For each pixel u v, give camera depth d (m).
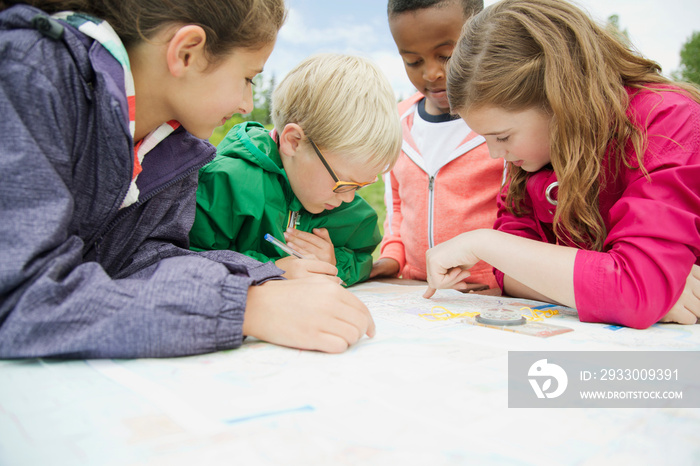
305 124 1.40
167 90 0.92
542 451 0.44
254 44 0.95
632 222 1.01
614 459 0.43
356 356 0.73
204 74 0.91
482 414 0.52
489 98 1.16
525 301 1.26
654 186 1.02
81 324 0.68
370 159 1.41
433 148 2.01
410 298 1.30
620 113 1.10
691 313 1.00
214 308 0.75
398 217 2.27
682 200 1.00
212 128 1.01
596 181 1.17
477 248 1.19
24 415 0.50
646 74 1.20
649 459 0.43
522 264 1.10
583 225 1.23
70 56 0.78
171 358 0.71
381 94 1.43
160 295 0.72
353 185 1.45
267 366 0.68
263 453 0.42
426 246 2.06
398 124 1.47
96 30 0.80
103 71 0.78
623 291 0.95
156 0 0.85
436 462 0.41
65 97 0.77
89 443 0.44
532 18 1.15
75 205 0.84
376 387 0.59
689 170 1.00
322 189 1.46
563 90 1.11
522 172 1.42
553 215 1.35
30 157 0.69
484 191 1.98
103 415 0.50
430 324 0.96
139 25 0.86
